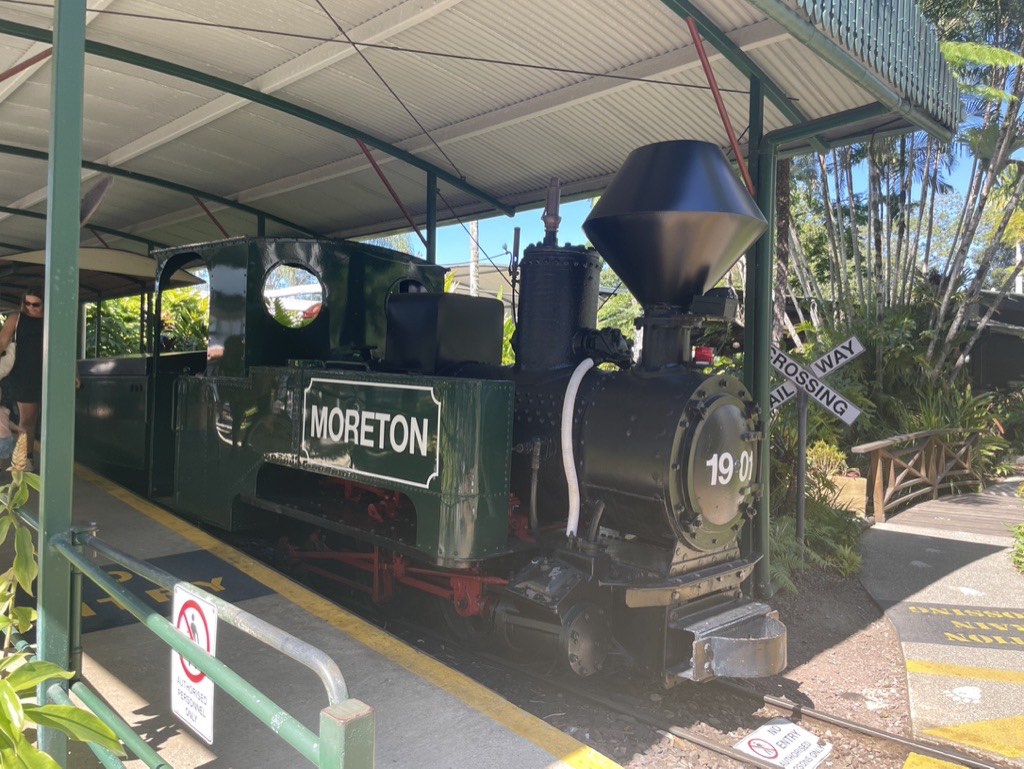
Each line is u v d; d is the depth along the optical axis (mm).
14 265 8344
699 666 3834
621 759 3668
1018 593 6500
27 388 6723
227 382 5758
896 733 4137
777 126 6738
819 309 15172
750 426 4395
